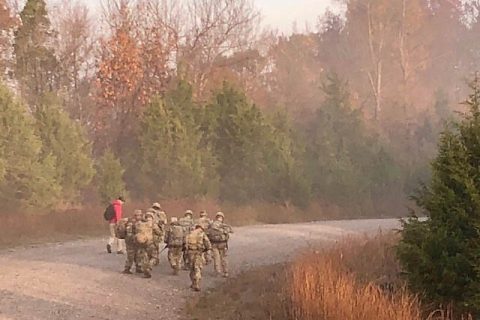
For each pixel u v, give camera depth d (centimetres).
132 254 1645
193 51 5059
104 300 1306
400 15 7069
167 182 3453
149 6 4794
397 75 7200
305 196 3959
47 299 1284
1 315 1130
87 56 5216
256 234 2678
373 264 1369
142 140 3566
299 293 1074
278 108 4572
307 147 4731
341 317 922
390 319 884
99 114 4497
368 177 4619
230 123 3859
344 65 7606
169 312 1243
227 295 1398
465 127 983
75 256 1961
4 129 2883
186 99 3800
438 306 963
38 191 2897
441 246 944
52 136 3262
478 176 934
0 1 4594
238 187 3794
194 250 1476
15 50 4447
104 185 3244
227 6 5156
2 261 1830
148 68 4597
